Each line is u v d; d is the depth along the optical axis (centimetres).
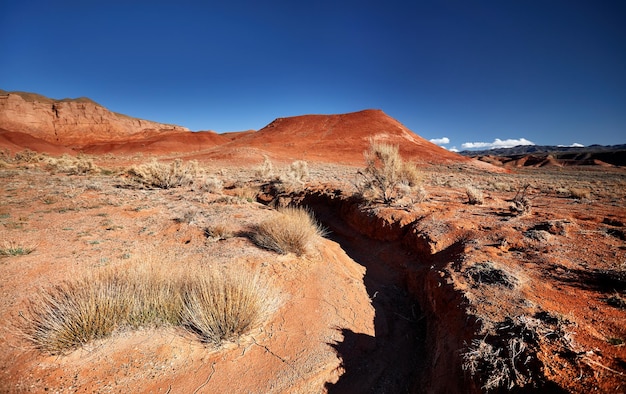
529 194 1426
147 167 1566
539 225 666
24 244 561
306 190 1482
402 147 5681
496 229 664
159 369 313
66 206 906
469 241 617
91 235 643
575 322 310
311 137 6744
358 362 392
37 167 2362
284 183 1658
